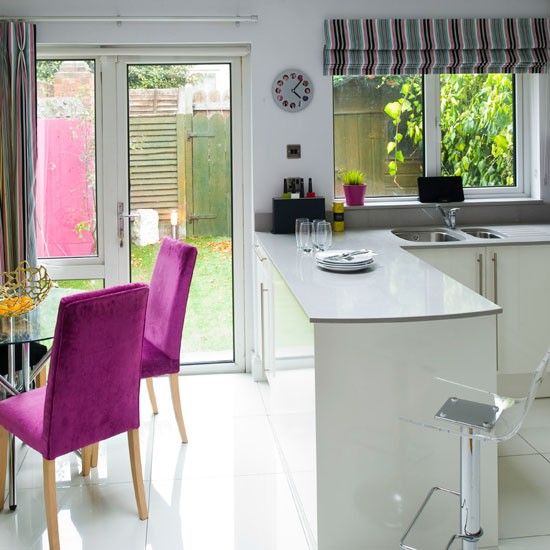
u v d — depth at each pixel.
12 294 4.06
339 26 4.99
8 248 4.87
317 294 3.20
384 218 5.20
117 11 4.89
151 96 5.17
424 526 3.06
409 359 2.97
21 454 4.15
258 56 5.02
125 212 5.22
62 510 3.49
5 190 4.83
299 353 3.23
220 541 3.21
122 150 5.18
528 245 4.58
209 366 5.38
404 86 5.28
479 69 5.14
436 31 5.06
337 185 5.32
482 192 5.40
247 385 5.11
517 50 5.12
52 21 4.86
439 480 3.03
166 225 5.29
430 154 5.33
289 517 3.39
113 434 3.24
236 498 3.58
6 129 4.80
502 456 3.99
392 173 5.35
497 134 5.39
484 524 3.14
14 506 3.51
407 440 3.00
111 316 3.08
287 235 4.93
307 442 3.13
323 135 5.11
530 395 2.43
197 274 5.34
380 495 3.02
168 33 4.95
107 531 3.30
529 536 3.24
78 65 5.09
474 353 3.00
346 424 2.97
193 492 3.64
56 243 5.21
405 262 3.92
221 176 5.28
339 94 5.24
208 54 5.07
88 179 5.18
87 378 3.08
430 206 5.20
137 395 3.33
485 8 5.12
